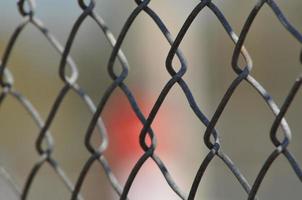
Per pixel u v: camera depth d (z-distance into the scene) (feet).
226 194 55.06
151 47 48.29
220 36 57.93
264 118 65.87
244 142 63.98
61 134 60.29
